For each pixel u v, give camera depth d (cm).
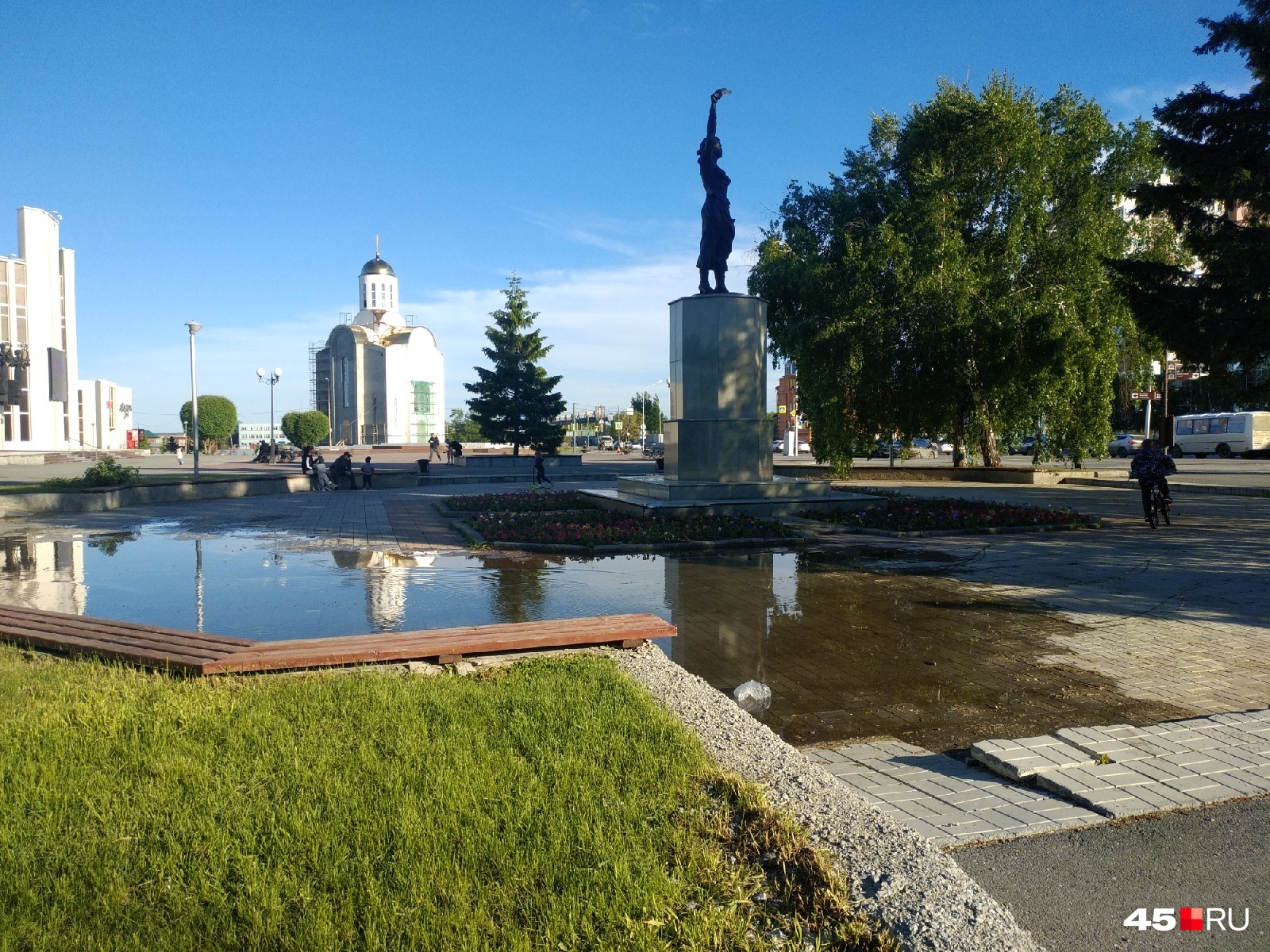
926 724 556
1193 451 4838
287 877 312
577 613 877
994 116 2558
